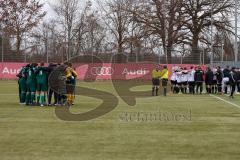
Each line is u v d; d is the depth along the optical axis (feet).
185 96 112.68
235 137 47.14
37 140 44.52
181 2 209.77
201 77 123.65
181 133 49.62
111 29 238.48
